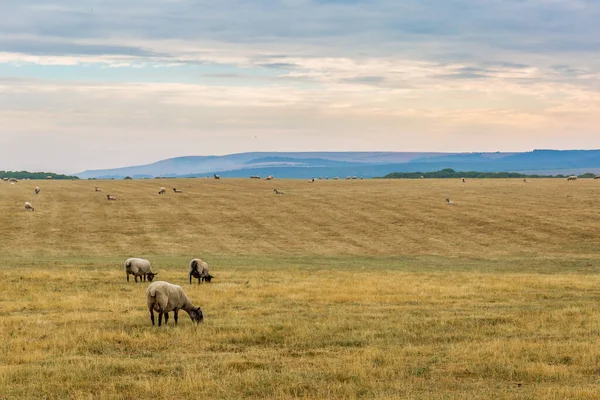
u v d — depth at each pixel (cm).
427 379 1546
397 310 2616
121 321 2278
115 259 5534
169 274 3981
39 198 9744
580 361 1720
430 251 6384
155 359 1719
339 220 8181
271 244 6775
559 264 5406
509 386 1487
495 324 2278
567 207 8662
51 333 2033
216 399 1362
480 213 8412
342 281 3650
